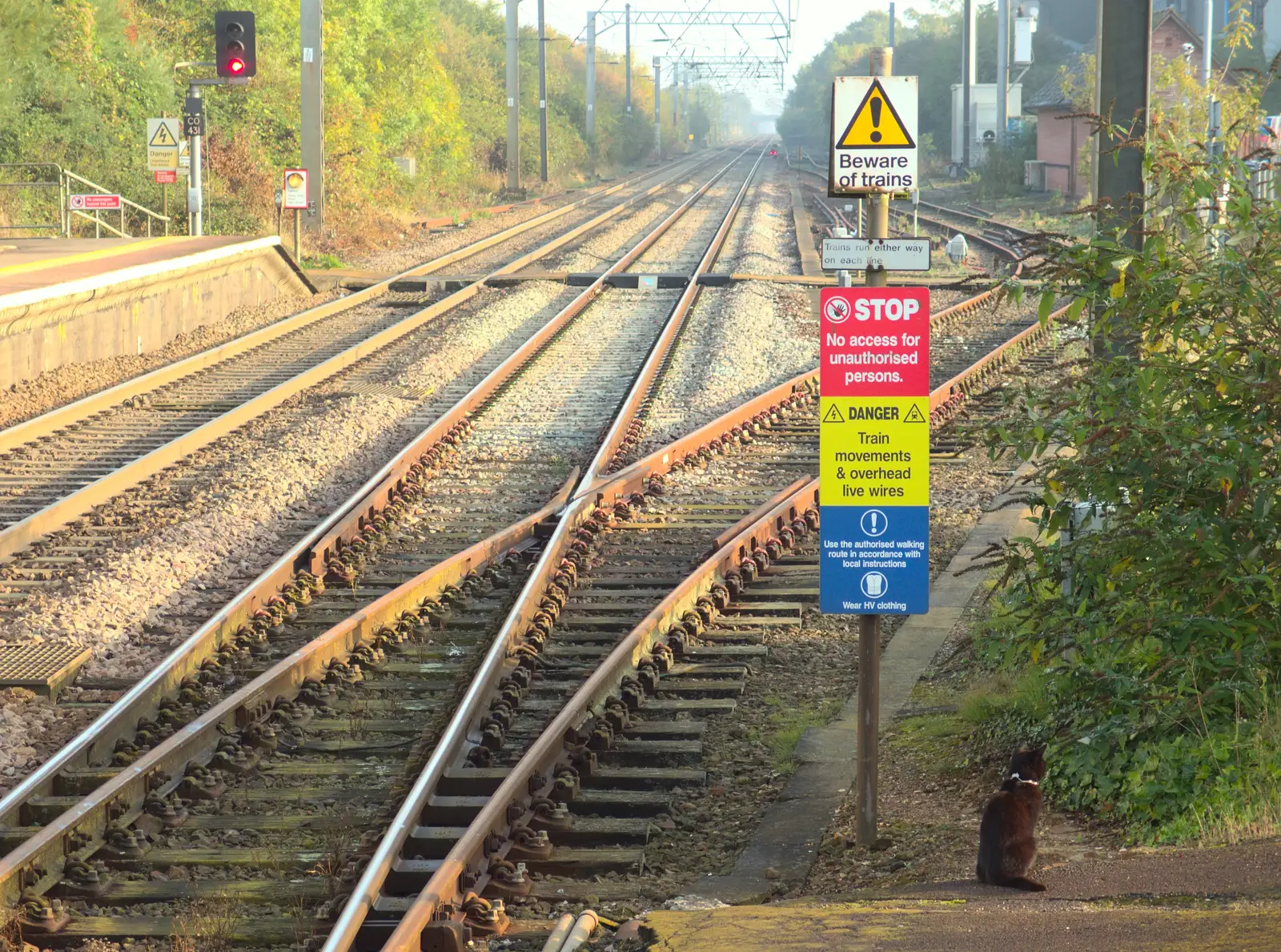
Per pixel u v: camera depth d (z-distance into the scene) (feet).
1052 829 33.55
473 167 327.26
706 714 44.78
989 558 60.64
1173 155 38.04
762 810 37.78
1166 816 32.17
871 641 33.94
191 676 46.09
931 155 460.96
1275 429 34.86
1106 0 48.47
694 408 90.63
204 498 66.95
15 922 30.25
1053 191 300.61
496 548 60.49
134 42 190.19
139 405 88.02
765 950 24.88
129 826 35.42
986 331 123.13
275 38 216.13
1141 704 35.27
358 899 30.01
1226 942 22.35
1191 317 35.68
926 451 33.01
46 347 93.97
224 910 30.94
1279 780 31.45
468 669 47.29
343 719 43.62
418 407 90.63
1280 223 35.40
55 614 50.78
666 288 153.28
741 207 283.79
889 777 39.47
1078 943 23.30
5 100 146.20
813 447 83.51
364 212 204.85
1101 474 35.83
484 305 136.05
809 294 147.84
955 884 29.58
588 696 42.37
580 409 90.43
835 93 33.01
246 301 132.05
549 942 28.22
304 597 54.39
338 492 70.69
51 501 66.39
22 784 36.70
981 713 42.32
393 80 254.27
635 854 34.73
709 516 68.28
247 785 38.78
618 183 401.90
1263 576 33.19
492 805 34.32
